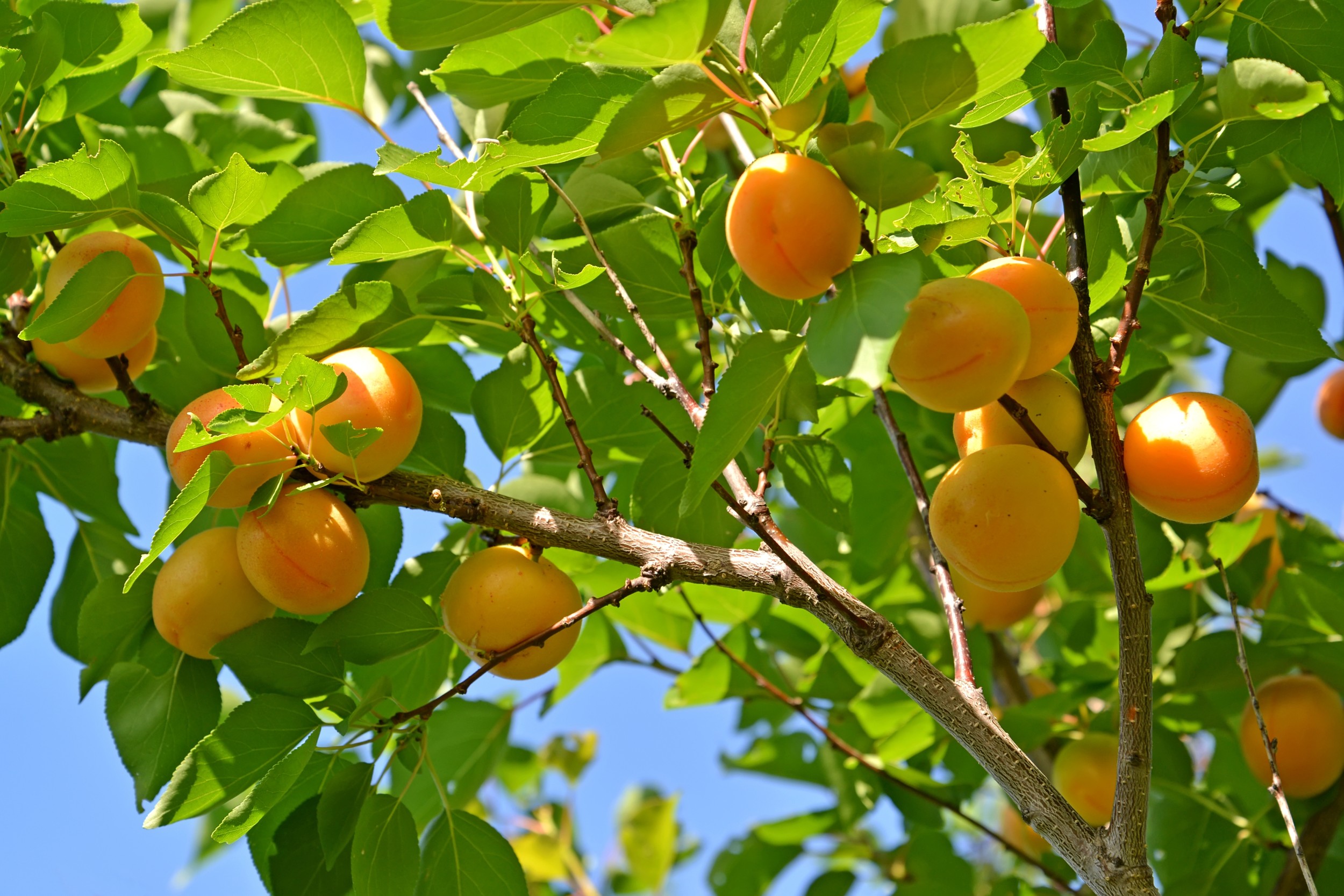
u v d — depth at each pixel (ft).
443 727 3.70
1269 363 3.92
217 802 3.08
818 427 3.57
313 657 3.12
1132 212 3.41
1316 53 3.12
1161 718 3.74
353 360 3.09
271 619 3.11
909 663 3.00
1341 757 3.63
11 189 3.02
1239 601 3.71
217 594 3.12
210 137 3.65
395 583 3.22
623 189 3.37
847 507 3.28
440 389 3.48
